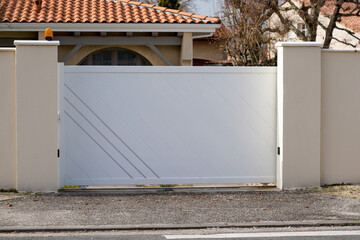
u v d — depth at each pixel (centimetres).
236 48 1878
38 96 780
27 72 777
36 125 781
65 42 1448
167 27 1398
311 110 820
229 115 830
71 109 805
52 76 781
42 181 786
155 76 817
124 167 816
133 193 798
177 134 823
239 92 830
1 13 1427
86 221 628
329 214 666
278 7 1972
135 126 816
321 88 834
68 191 805
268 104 834
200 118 826
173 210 688
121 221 630
